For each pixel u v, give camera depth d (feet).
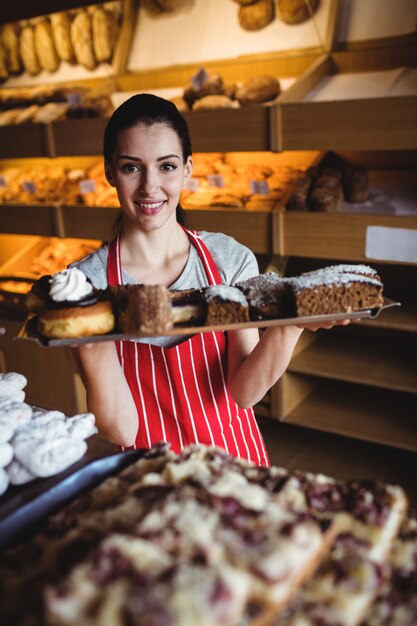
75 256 10.99
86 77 11.35
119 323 3.64
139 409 4.80
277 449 9.12
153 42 10.52
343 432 8.20
